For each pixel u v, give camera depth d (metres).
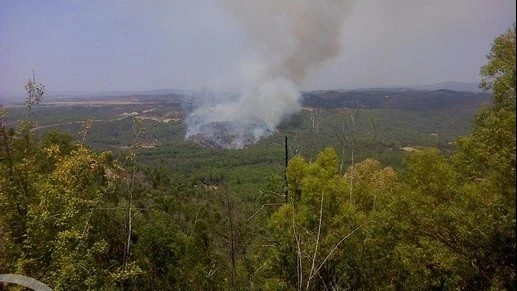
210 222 33.44
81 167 19.69
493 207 13.62
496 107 14.62
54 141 28.03
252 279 22.67
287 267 18.75
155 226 25.08
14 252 18.05
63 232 17.14
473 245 14.98
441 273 15.81
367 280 19.33
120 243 23.67
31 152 22.64
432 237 15.98
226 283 23.80
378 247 18.88
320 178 20.25
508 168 13.12
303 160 22.09
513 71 12.72
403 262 16.09
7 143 19.80
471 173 15.77
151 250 24.09
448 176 16.33
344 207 19.44
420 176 17.12
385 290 18.59
